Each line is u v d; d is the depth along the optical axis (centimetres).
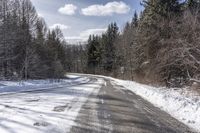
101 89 2786
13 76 4334
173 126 953
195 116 1079
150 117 1116
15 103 1419
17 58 4488
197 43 1856
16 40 4347
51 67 5306
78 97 1844
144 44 3014
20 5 4666
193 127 946
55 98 1727
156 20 2833
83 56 11112
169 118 1105
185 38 2056
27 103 1430
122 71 6197
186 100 1409
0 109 1197
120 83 4444
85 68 10588
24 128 840
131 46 4712
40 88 2673
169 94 1777
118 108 1351
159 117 1123
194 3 2730
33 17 4794
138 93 2394
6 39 4066
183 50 1897
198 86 1977
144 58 3325
